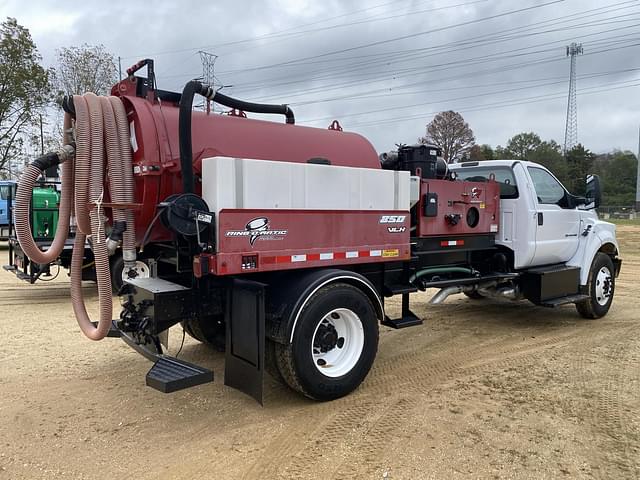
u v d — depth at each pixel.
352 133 5.48
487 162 7.12
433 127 59.53
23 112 27.98
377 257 4.82
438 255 6.05
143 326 4.13
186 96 3.97
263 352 3.92
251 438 3.78
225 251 3.85
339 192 4.50
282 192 4.13
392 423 4.02
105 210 4.44
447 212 5.91
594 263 7.49
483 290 6.66
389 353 5.94
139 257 4.87
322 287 4.32
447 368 5.39
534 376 5.11
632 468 3.35
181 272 4.37
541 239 6.79
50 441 3.71
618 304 8.87
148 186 4.15
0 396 4.54
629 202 77.12
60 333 6.67
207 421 4.07
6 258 15.47
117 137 4.12
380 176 4.82
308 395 4.31
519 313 8.05
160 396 4.57
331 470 3.32
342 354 4.60
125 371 5.21
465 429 3.91
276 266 4.12
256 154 4.53
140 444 3.68
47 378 4.99
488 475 3.26
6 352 5.82
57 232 4.51
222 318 5.31
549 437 3.78
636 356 5.77
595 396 4.57
